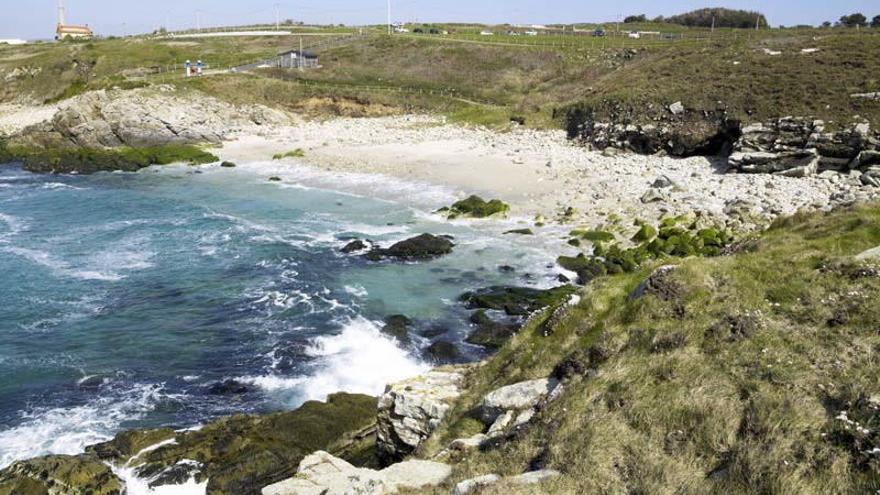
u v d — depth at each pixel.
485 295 27.05
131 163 56.81
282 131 68.94
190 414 19.36
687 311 13.68
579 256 30.84
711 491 8.88
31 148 63.06
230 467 15.86
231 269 31.38
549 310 17.89
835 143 40.44
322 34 119.94
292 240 35.66
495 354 17.80
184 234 37.19
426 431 15.15
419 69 90.75
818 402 9.87
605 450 10.11
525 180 44.66
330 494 10.98
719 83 54.22
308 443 16.77
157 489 15.64
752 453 9.11
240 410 19.55
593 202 38.69
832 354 10.91
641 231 32.16
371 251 32.91
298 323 25.38
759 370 10.93
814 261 14.42
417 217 39.12
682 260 16.97
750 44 68.38
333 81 84.25
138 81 74.50
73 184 51.81
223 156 59.75
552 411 11.90
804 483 8.41
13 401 20.05
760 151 43.00
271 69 86.69
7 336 24.36
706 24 125.62
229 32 131.38
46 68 90.88
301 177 50.88
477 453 11.78
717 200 36.34
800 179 39.12
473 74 88.62
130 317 26.11
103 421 19.00
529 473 10.10
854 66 50.91
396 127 68.94
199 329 25.00
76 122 62.53
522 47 95.00
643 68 68.12
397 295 28.03
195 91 72.81
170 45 107.88
